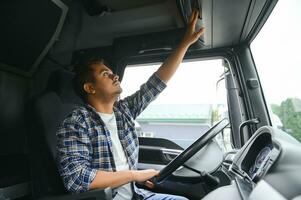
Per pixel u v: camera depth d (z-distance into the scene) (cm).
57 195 105
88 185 103
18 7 206
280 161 78
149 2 188
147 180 114
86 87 138
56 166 116
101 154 120
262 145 109
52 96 137
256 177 90
